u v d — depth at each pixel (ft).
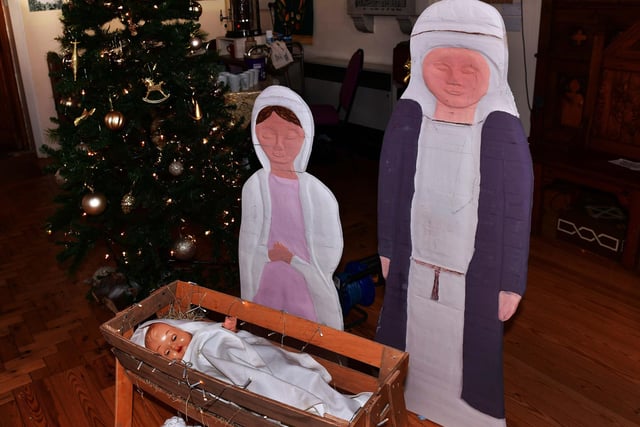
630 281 10.98
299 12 21.62
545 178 12.54
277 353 6.74
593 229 11.88
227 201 10.27
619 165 11.44
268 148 7.41
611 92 11.74
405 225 7.16
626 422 7.63
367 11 18.02
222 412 6.05
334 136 20.76
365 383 6.63
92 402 8.37
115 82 9.25
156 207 9.63
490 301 6.69
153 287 10.28
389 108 18.33
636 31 11.04
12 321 10.53
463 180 6.55
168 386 6.48
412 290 7.30
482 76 6.17
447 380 7.30
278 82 16.88
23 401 8.42
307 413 5.29
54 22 19.40
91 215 9.10
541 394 8.20
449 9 6.21
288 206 7.52
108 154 9.46
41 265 12.60
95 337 9.96
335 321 7.69
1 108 20.44
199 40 9.96
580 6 12.12
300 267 7.70
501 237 6.43
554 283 11.05
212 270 11.24
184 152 9.81
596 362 8.84
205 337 6.83
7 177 18.35
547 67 13.08
